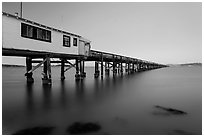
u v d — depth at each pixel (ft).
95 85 55.57
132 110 25.18
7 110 25.11
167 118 21.53
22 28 40.27
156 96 36.40
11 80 80.59
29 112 24.14
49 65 50.19
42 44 46.39
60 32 53.47
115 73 110.42
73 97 35.22
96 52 78.79
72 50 59.31
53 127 18.53
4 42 36.32
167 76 105.81
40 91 42.93
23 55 46.44
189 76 106.83
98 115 22.65
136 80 75.66
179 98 34.19
